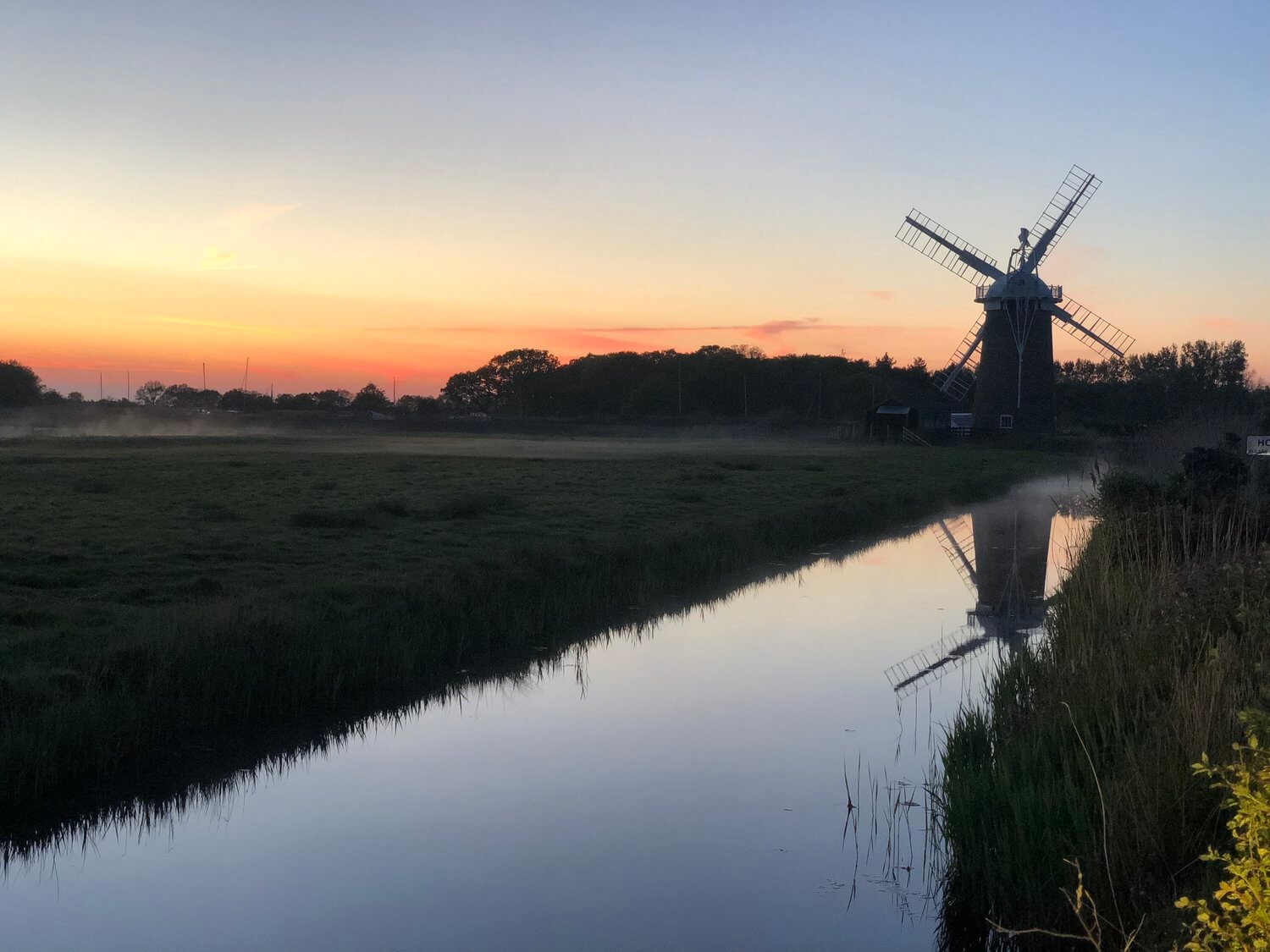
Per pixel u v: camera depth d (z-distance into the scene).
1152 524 17.73
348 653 13.53
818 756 11.09
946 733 10.47
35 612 13.88
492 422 119.62
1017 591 21.33
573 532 24.73
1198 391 111.56
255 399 176.75
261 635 13.22
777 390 136.62
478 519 26.92
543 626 17.00
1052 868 7.04
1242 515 17.44
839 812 9.52
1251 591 10.94
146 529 22.67
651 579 21.06
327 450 63.97
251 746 11.27
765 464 54.75
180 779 10.30
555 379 162.25
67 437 77.88
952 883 7.88
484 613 16.83
